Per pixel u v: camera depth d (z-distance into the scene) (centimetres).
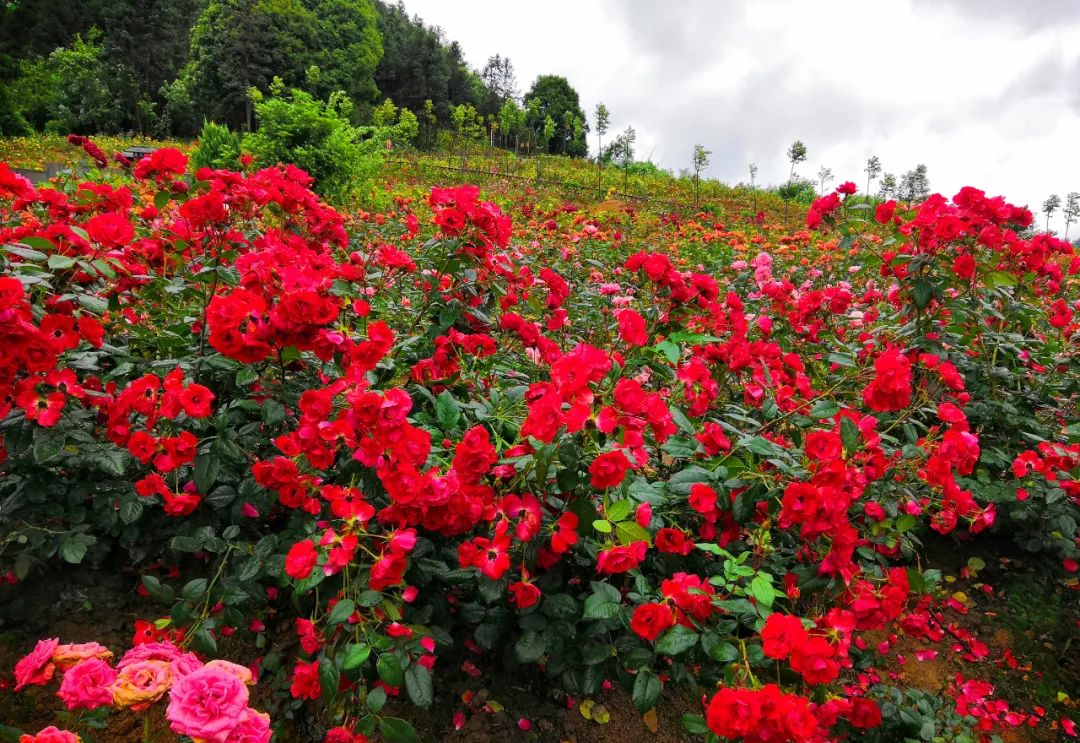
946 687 209
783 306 316
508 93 6281
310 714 161
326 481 173
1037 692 211
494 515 141
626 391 138
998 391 267
